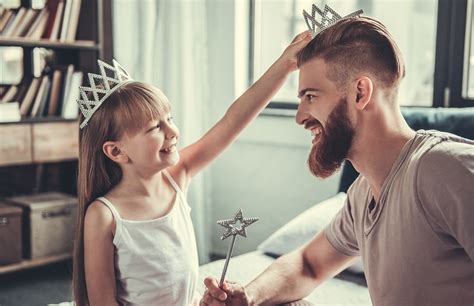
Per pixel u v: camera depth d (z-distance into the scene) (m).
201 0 3.23
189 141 3.24
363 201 1.23
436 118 2.07
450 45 2.57
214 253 3.53
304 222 2.11
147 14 3.21
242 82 3.37
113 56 3.13
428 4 3.13
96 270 1.12
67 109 3.04
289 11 3.30
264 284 1.37
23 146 2.81
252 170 3.31
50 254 2.94
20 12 2.86
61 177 3.33
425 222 1.03
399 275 1.07
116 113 1.15
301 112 1.19
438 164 1.01
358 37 1.12
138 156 1.16
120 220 1.14
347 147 1.16
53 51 3.14
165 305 1.18
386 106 1.14
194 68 3.23
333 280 1.88
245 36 3.37
